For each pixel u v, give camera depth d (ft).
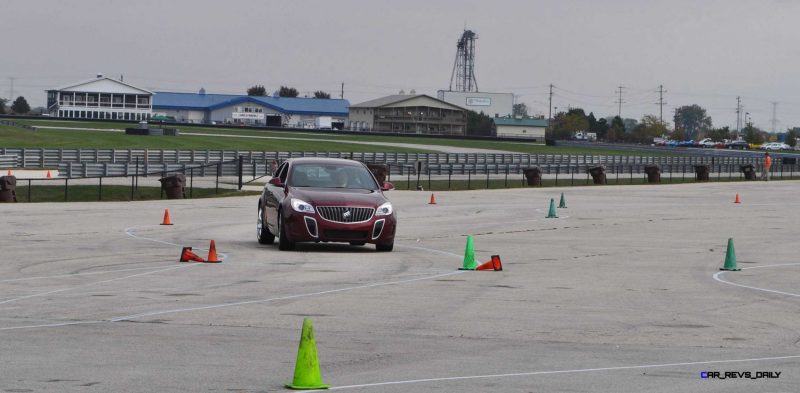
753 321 55.21
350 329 51.16
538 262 86.99
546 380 38.99
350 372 40.27
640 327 52.80
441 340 48.29
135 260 84.38
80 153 294.05
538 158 412.16
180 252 91.56
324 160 100.42
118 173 264.93
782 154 621.31
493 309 58.80
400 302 61.26
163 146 402.52
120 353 43.70
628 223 137.69
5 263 81.61
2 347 44.86
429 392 36.50
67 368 40.27
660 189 256.32
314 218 91.20
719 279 75.87
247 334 49.19
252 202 178.81
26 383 37.29
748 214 160.76
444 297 63.77
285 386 37.01
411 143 563.07
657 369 41.45
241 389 36.63
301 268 79.77
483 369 41.14
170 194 195.11
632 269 82.17
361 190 96.73
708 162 464.24
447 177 311.88
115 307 57.93
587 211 163.94
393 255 91.66
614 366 42.01
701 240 112.57
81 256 87.51
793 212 166.81
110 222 128.77
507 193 225.97
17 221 128.36
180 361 42.06
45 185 230.27
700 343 48.11
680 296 65.72
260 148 425.28
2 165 274.98
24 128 467.93
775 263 88.69
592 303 61.87
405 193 220.43
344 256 89.92
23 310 56.44
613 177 345.10
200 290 65.77
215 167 287.69
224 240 105.70
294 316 55.16
